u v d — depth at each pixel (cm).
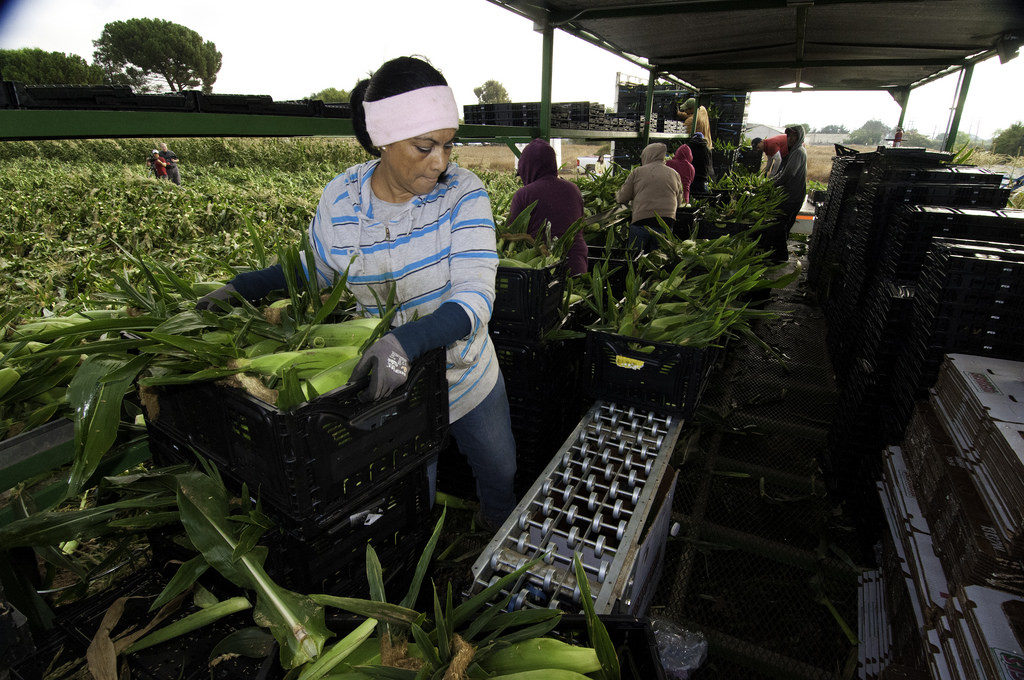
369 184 165
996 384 187
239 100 214
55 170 1973
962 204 369
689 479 321
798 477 319
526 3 468
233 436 139
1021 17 509
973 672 141
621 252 501
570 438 233
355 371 130
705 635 221
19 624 146
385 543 172
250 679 138
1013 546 148
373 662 130
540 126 539
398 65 136
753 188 848
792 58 839
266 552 137
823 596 239
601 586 163
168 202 1050
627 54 799
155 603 130
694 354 242
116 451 186
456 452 276
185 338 133
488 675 124
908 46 706
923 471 211
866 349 304
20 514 157
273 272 179
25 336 155
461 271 161
